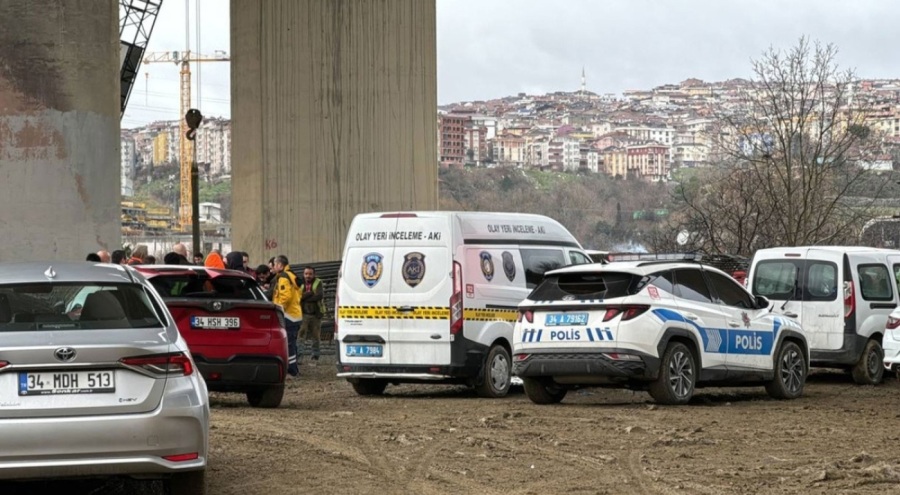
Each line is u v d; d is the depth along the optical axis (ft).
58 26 86.17
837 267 72.13
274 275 85.66
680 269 58.08
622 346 54.65
